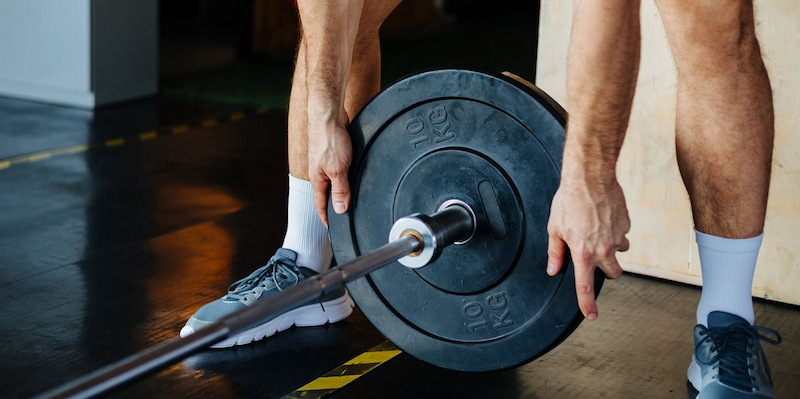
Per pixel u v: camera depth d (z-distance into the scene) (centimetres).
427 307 157
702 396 154
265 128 385
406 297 158
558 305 144
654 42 208
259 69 518
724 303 160
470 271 151
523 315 148
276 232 254
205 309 183
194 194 290
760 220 156
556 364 175
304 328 192
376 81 189
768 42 196
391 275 158
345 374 170
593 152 132
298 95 181
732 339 155
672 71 207
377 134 156
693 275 216
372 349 182
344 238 163
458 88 145
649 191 216
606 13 127
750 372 153
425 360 159
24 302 201
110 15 419
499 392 163
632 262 223
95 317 194
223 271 223
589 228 132
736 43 145
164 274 220
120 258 231
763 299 209
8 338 182
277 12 579
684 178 160
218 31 645
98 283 213
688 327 193
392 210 157
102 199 282
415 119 151
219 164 327
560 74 223
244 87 466
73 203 277
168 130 378
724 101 149
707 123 151
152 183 302
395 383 167
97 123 387
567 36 220
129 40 429
